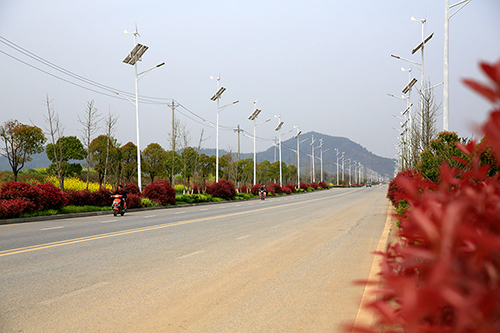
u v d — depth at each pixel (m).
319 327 4.21
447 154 8.95
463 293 1.00
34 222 16.59
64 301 5.16
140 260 7.86
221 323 4.36
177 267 7.20
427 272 1.09
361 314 4.40
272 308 4.86
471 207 1.17
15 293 5.53
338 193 59.28
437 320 1.16
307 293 5.50
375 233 11.94
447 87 14.91
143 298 5.29
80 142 43.00
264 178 79.88
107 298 5.29
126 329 4.19
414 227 1.38
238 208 25.31
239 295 5.43
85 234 11.97
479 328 0.88
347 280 6.19
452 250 1.03
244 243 10.04
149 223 15.36
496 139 0.87
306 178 110.62
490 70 0.85
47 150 42.09
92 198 23.00
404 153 24.98
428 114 17.53
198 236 11.39
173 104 40.22
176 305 4.99
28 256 8.29
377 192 62.25
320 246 9.53
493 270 1.01
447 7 15.06
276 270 6.94
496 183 1.49
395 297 1.24
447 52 14.98
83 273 6.73
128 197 23.61
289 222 15.45
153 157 55.84
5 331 4.16
